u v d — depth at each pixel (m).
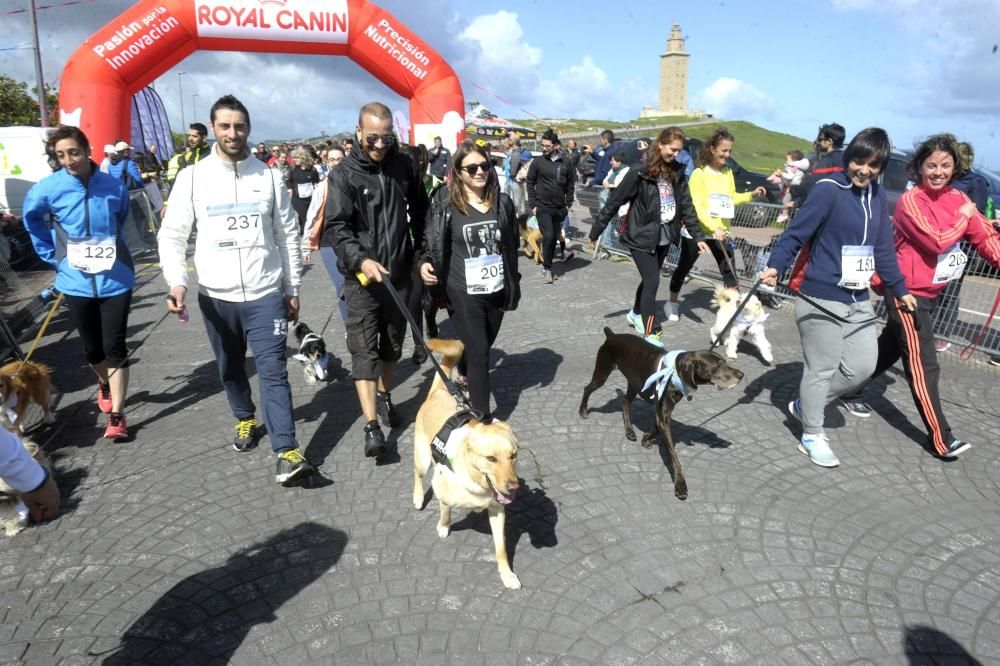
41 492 2.32
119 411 4.31
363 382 3.89
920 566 2.93
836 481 3.69
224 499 3.56
